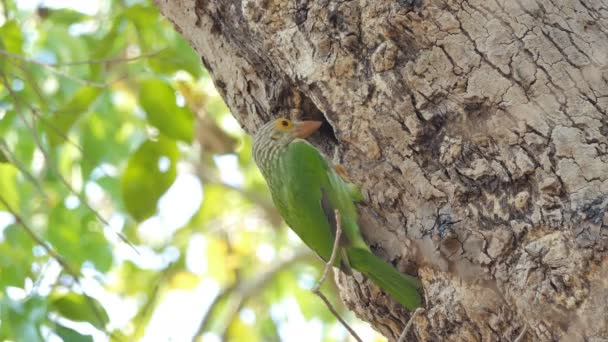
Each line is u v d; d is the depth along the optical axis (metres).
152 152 8.35
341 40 6.20
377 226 6.51
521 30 5.84
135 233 12.25
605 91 5.66
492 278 5.74
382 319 6.66
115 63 10.03
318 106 6.45
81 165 10.58
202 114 11.98
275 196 7.09
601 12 5.88
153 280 12.66
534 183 5.64
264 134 7.04
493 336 5.81
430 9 5.91
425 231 6.07
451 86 5.90
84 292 7.36
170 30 9.83
